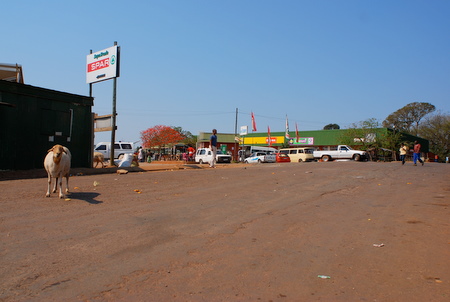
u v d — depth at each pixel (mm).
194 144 65875
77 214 7234
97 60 19047
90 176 13938
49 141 15664
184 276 4230
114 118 18250
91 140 17438
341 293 3830
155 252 5059
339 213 7801
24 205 7945
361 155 35469
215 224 6688
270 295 3766
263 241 5672
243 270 4441
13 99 14336
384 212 7918
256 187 11508
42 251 5008
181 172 16219
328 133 55812
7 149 14109
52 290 3799
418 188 11844
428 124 70750
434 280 4180
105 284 3973
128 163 18141
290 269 4496
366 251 5223
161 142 54812
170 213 7512
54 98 15797
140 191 10195
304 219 7203
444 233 6156
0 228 6090
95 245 5320
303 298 3709
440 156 67625
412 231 6316
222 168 19656
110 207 7977
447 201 9289
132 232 6031
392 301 3654
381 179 14398
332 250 5266
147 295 3721
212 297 3695
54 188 9727
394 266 4629
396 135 47906
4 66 18922
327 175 15383
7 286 3869
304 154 37219
